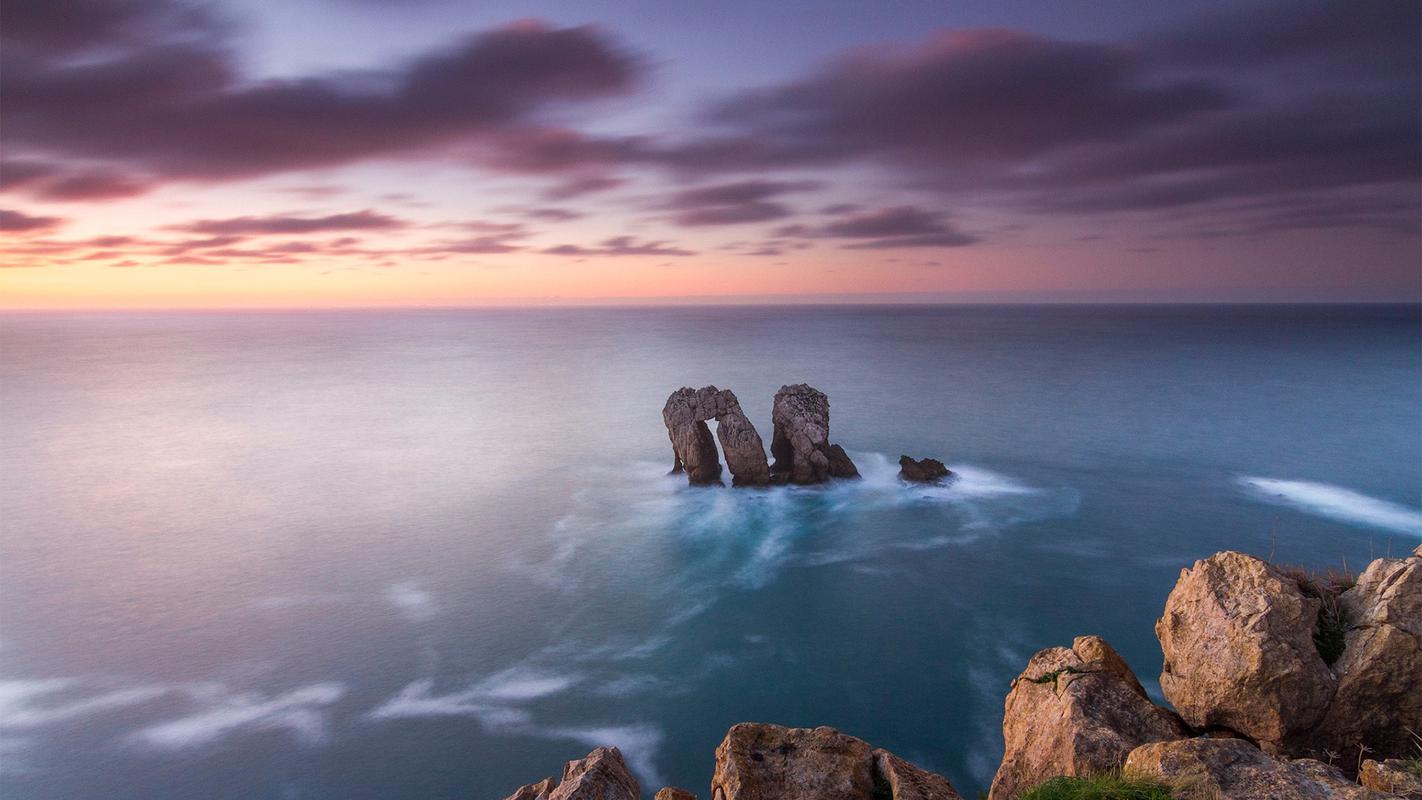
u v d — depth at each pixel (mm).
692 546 78125
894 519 84312
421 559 77625
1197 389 184500
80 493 107000
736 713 47938
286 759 44188
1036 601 63812
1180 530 80875
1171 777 9727
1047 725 12977
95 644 59719
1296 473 104375
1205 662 12242
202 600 68062
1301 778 9336
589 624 61312
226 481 113625
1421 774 9250
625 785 11328
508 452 131000
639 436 143375
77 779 42844
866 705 48469
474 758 43781
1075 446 122125
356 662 55812
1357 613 11859
